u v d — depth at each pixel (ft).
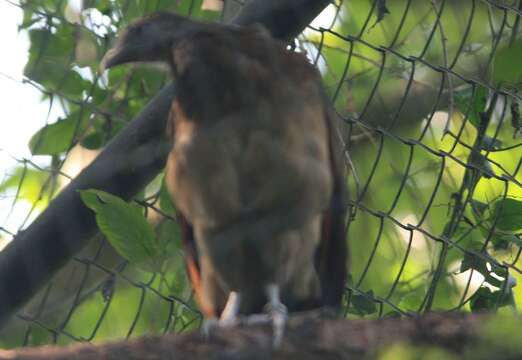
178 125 31.55
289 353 25.54
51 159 37.27
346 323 25.84
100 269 36.68
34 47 37.06
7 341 37.78
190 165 31.14
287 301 33.50
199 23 33.53
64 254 31.71
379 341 25.18
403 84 40.42
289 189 30.99
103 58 35.55
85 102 35.78
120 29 38.09
